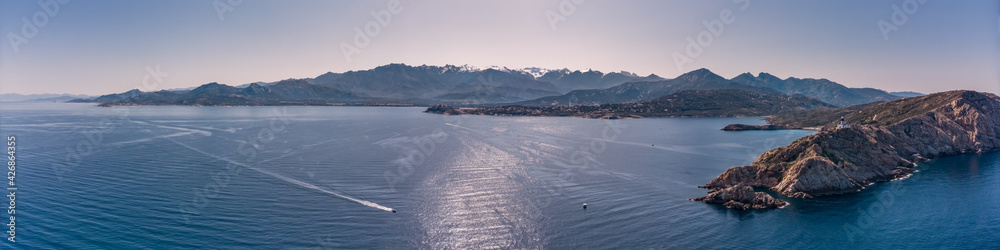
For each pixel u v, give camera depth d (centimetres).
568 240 7650
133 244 7188
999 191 10762
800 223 8531
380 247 7256
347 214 8688
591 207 9338
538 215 8812
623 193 10419
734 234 7988
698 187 11062
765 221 8612
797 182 10412
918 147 15662
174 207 8938
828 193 10362
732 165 14062
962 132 16988
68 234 7550
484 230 8025
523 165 13688
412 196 9956
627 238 7756
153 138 19875
